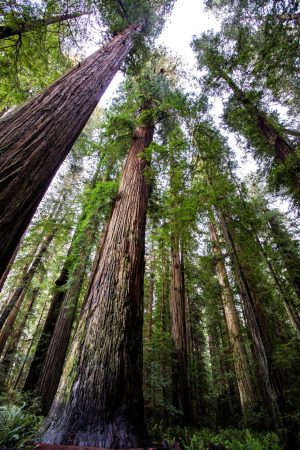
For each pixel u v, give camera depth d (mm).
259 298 8055
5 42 5852
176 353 7902
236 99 8578
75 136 2920
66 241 12008
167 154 5742
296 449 4555
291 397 5781
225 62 8055
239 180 7520
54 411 2562
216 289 9391
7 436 2502
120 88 8734
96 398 2512
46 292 17391
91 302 3520
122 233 4430
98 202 5836
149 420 7715
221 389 10961
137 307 3559
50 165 2305
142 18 7977
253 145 8312
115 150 7922
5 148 2023
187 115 6965
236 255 6395
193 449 3926
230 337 9219
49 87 3096
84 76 3729
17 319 14125
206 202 5613
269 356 6586
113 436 2230
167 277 14633
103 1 6105
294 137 8039
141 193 5367
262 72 6414
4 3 4430
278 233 9484
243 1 7344
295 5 4668
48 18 5227
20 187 1909
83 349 2969
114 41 5684
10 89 6574
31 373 7832
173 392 7188
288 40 5320
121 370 2793
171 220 5840
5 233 1689
